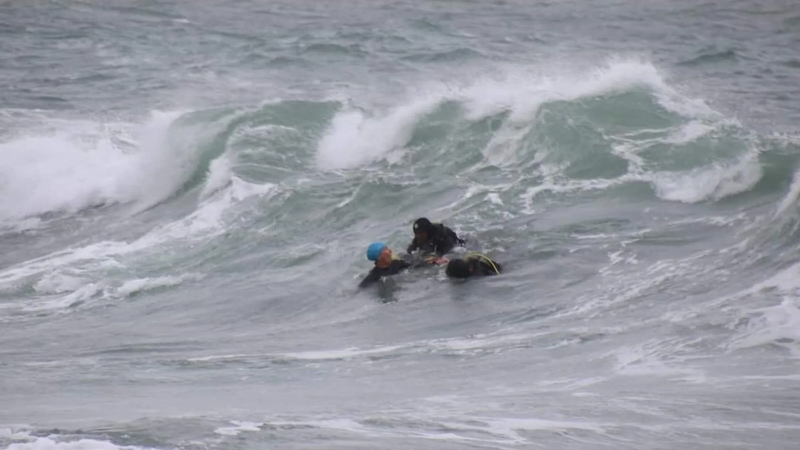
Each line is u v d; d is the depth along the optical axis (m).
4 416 28.39
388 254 47.53
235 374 34.97
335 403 28.69
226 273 51.75
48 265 55.12
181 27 118.44
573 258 46.09
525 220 52.38
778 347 31.78
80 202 67.50
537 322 38.91
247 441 22.31
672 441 23.05
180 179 66.62
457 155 63.19
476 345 36.50
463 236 50.62
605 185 55.53
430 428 24.30
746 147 55.53
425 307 42.81
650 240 47.06
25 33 115.00
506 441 23.17
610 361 32.28
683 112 60.84
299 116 70.44
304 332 41.59
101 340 42.56
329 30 115.50
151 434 22.50
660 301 39.09
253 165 65.31
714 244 45.28
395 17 123.88
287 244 54.69
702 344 33.03
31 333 44.31
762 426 24.06
